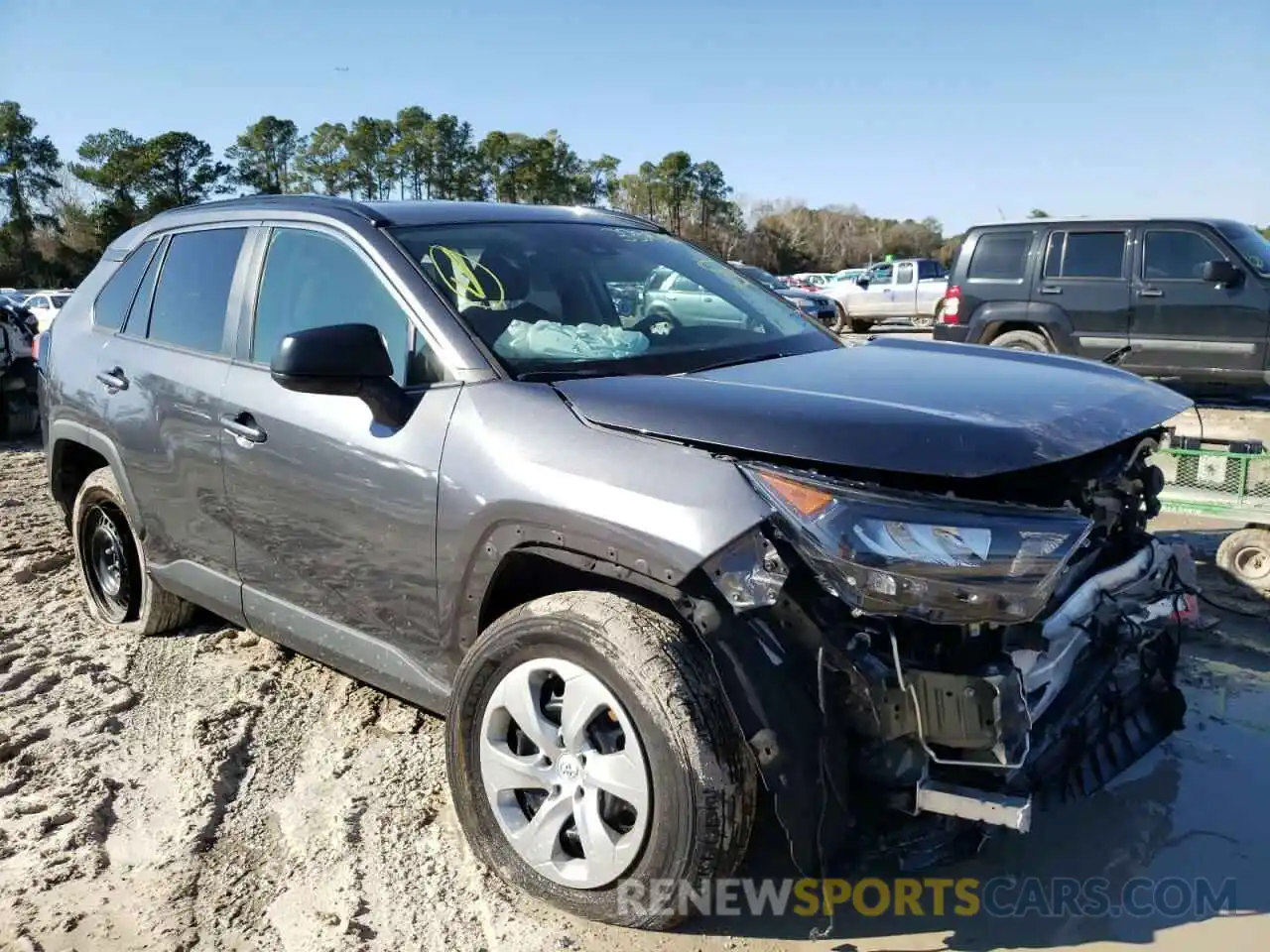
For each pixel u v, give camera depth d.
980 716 2.13
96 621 4.71
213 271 3.80
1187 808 3.03
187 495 3.71
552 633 2.45
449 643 2.82
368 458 2.91
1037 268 11.02
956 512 2.16
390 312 3.05
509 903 2.60
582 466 2.44
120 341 4.18
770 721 2.20
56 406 4.52
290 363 2.64
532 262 3.34
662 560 2.27
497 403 2.69
